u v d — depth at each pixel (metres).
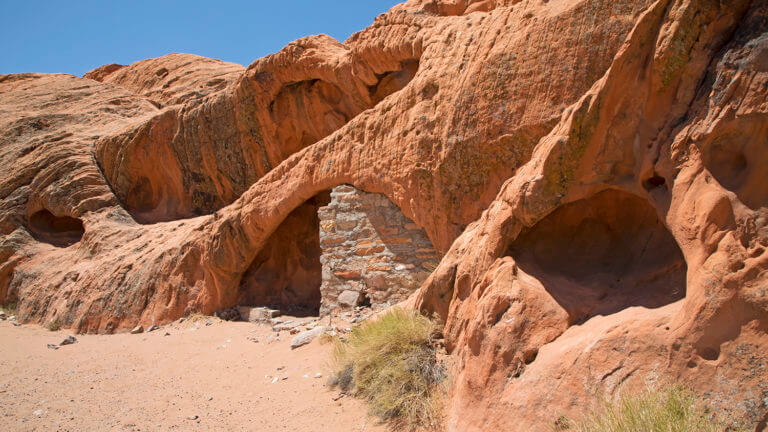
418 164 6.84
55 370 7.54
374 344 5.00
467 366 3.76
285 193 9.10
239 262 10.05
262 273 10.84
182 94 18.77
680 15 3.02
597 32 5.44
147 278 10.97
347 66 9.64
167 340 8.98
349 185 8.11
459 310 4.56
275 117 11.55
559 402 3.03
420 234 7.29
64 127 17.34
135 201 15.02
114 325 10.87
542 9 5.98
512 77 5.99
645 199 3.49
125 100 18.92
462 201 6.46
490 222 4.45
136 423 5.11
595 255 4.15
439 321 4.97
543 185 3.80
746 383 2.47
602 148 3.61
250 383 6.04
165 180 14.49
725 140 2.82
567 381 3.06
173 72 23.20
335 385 5.32
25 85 22.08
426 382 4.41
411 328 4.88
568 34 5.63
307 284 10.73
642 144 3.38
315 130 11.27
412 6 8.81
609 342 3.02
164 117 13.48
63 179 14.96
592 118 3.54
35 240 15.38
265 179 9.70
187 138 13.05
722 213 2.73
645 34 3.24
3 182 15.66
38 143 16.17
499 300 3.70
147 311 10.73
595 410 2.85
